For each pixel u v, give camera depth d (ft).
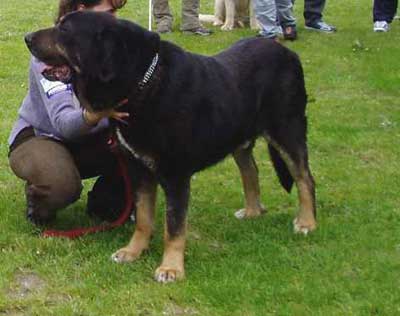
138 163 14.92
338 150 22.86
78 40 13.38
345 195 19.07
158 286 14.06
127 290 13.89
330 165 21.43
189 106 14.15
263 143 23.21
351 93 29.04
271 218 17.67
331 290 13.84
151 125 13.93
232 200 18.99
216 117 14.69
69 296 13.82
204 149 14.69
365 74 31.50
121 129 14.21
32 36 13.80
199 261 15.20
